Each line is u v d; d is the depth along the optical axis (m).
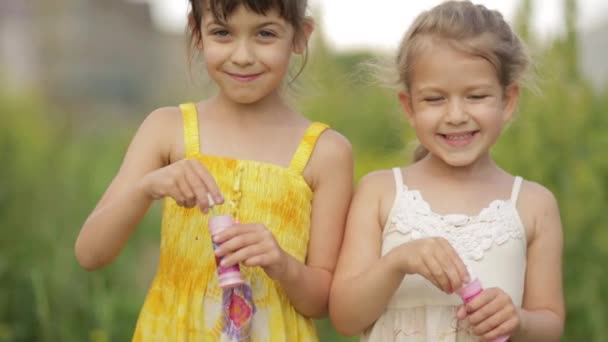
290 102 2.57
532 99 3.29
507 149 3.31
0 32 12.61
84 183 5.07
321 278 2.25
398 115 2.96
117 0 15.07
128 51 14.64
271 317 2.20
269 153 2.26
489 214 2.19
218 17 2.14
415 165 2.31
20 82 7.67
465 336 2.14
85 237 2.23
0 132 5.20
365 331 2.26
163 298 2.24
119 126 9.66
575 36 3.39
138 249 5.24
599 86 3.73
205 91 2.54
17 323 3.80
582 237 3.24
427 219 2.19
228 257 2.01
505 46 2.17
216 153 2.25
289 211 2.22
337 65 4.58
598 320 3.19
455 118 2.12
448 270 1.97
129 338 3.75
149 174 2.12
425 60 2.14
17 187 4.62
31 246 4.12
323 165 2.28
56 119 7.25
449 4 2.24
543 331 2.14
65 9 11.77
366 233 2.25
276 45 2.18
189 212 2.22
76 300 3.86
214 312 2.18
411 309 2.18
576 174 3.26
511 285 2.16
